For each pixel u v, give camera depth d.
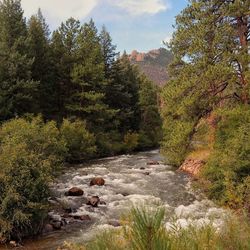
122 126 58.41
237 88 21.25
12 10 37.53
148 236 2.98
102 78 48.31
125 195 19.62
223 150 17.47
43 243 12.15
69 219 15.02
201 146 27.42
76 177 24.31
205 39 21.81
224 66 20.05
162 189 20.88
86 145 37.31
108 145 44.78
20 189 13.04
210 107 22.55
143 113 64.19
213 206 14.35
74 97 44.56
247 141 14.91
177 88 22.58
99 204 17.55
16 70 33.75
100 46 52.91
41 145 17.11
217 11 22.05
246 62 19.91
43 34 44.25
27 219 12.37
